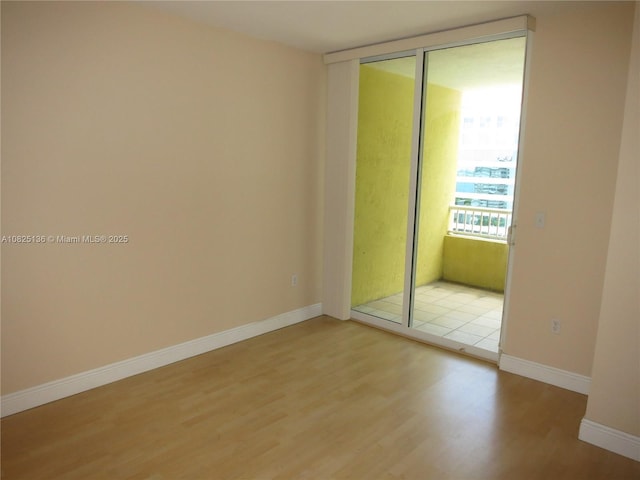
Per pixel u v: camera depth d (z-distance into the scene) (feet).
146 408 9.14
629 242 7.50
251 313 13.02
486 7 9.41
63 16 8.59
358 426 8.63
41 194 8.68
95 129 9.27
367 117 13.83
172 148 10.60
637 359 7.60
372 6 9.48
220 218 11.84
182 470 7.30
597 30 9.20
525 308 10.70
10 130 8.18
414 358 11.80
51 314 9.09
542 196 10.23
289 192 13.55
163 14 10.05
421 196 13.11
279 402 9.48
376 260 14.14
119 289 10.07
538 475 7.32
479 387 10.25
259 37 12.01
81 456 7.59
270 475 7.22
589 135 9.48
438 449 7.95
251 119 12.19
